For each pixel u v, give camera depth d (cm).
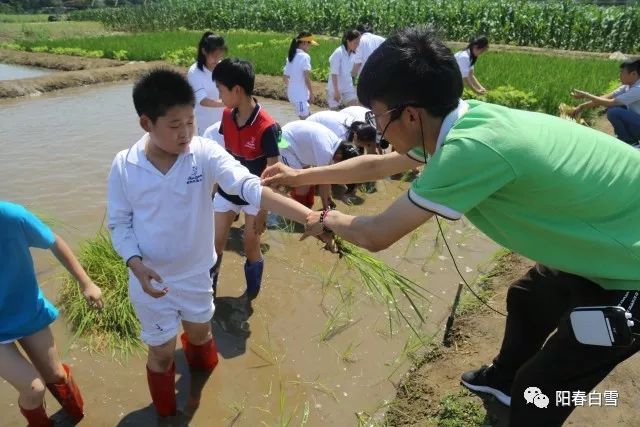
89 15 3912
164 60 1581
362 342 368
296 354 357
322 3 2531
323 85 1155
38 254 467
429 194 182
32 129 862
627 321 190
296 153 520
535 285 266
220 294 422
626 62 713
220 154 272
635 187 195
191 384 329
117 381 331
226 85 374
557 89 962
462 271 456
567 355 208
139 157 258
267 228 537
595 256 195
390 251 488
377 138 540
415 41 182
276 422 303
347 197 610
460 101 196
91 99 1127
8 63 1698
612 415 289
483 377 306
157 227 262
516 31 2061
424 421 298
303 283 438
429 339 369
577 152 188
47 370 275
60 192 602
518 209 194
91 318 370
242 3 2808
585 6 2055
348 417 307
